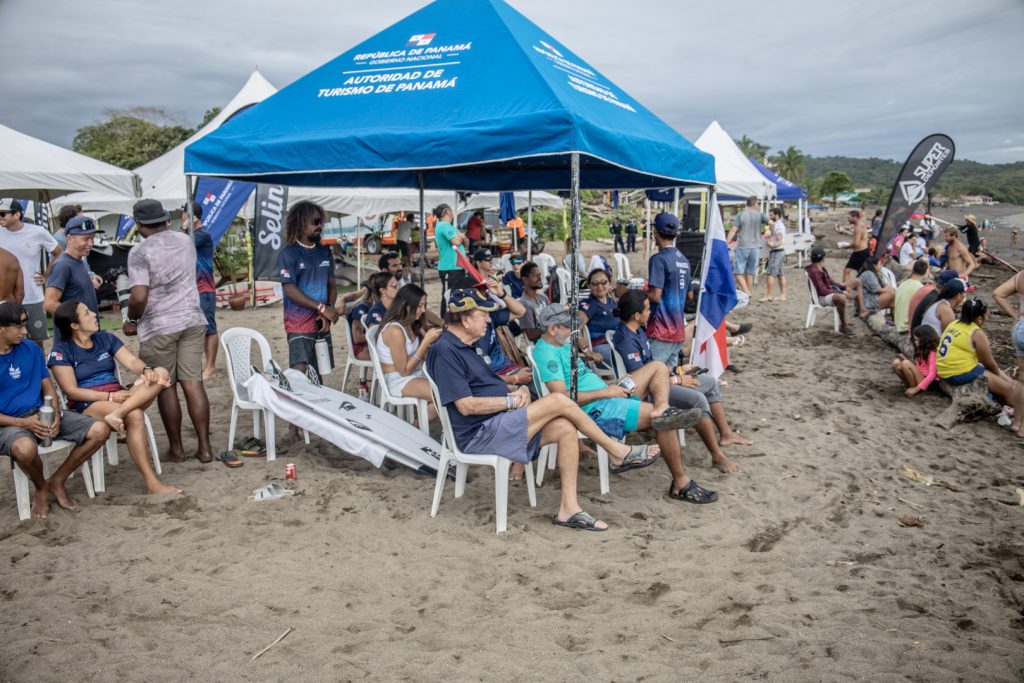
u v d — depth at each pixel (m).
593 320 7.01
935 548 4.39
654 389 5.38
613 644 3.32
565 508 4.64
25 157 9.02
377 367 6.17
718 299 6.71
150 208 5.34
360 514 4.75
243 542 4.34
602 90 6.27
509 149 4.84
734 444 6.35
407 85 5.72
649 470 5.71
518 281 8.30
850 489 5.37
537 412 4.54
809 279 11.93
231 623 3.47
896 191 12.52
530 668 3.12
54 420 4.57
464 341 4.61
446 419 4.59
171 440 5.71
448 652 3.23
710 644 3.32
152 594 3.72
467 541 4.40
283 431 6.60
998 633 3.44
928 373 7.90
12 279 5.81
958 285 8.16
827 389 8.35
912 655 3.20
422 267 9.07
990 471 5.81
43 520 4.54
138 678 3.01
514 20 6.07
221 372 8.90
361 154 5.28
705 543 4.42
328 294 6.70
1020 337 6.74
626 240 29.33
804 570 4.09
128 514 4.67
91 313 5.07
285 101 6.16
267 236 13.11
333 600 3.70
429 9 6.41
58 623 3.44
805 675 3.04
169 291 5.45
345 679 3.03
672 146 6.10
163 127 54.94
